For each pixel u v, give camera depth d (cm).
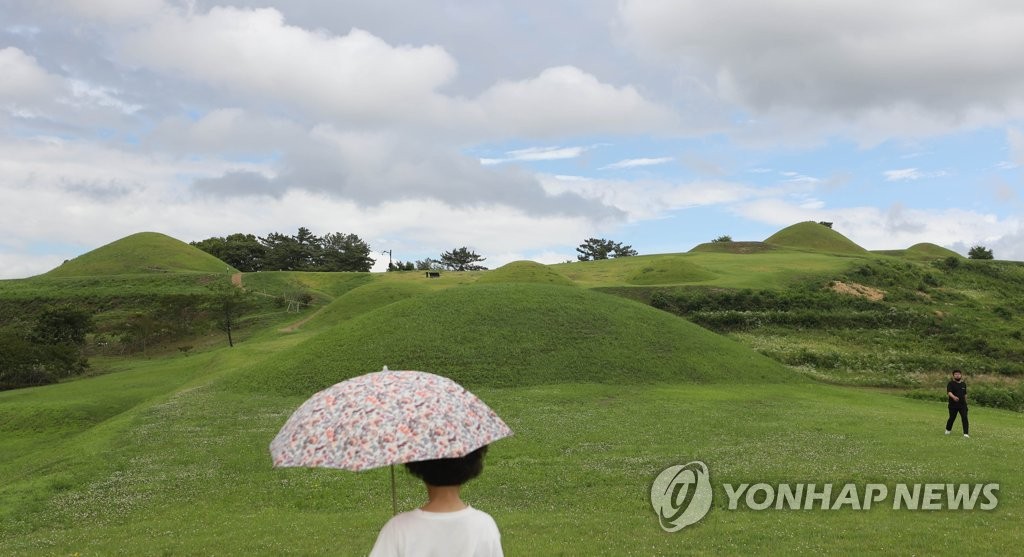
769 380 3600
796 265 7938
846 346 5044
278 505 1609
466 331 3703
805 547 1112
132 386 4278
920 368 4391
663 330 3981
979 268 8244
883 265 7600
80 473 1927
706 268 7838
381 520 1393
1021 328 5544
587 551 1112
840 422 2438
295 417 536
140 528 1417
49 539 1362
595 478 1691
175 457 2086
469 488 1656
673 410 2670
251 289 8988
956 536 1140
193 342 7000
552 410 2653
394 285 7138
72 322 6575
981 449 1877
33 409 3550
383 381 542
